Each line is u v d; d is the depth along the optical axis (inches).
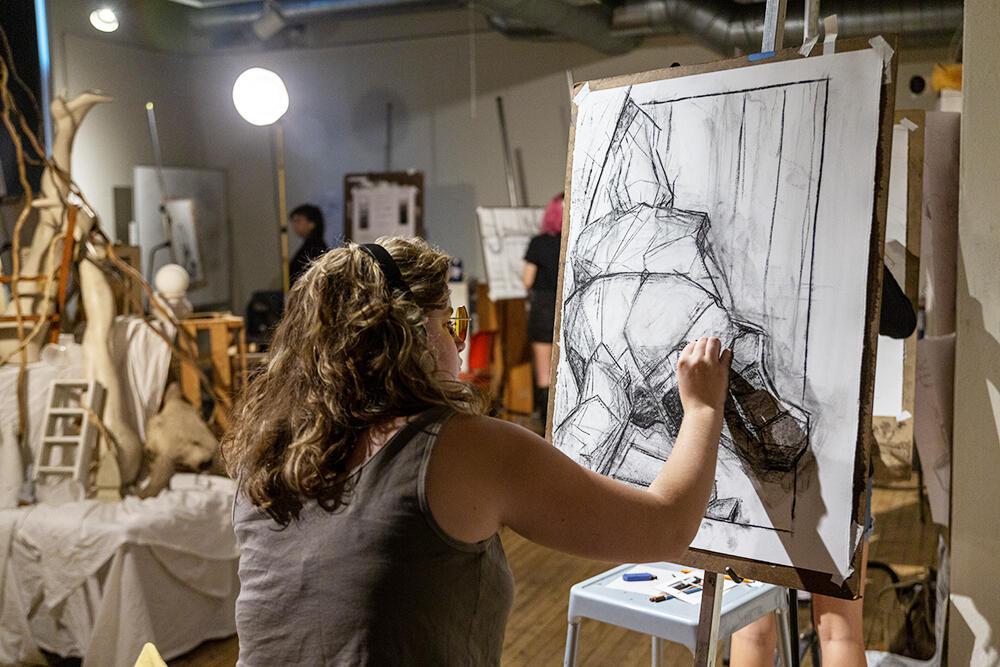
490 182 307.9
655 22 231.8
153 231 297.6
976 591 78.8
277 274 334.6
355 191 299.4
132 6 288.5
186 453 135.6
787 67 57.0
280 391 44.9
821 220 55.4
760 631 80.7
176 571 124.2
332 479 42.3
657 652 85.6
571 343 67.1
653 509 44.7
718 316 59.2
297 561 42.8
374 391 42.9
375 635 40.9
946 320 101.3
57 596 119.0
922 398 101.6
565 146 295.9
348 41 320.5
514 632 130.2
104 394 133.8
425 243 48.1
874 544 161.9
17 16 233.5
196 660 125.4
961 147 76.2
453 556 41.6
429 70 311.6
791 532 56.6
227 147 335.6
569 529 42.6
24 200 180.4
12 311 146.1
